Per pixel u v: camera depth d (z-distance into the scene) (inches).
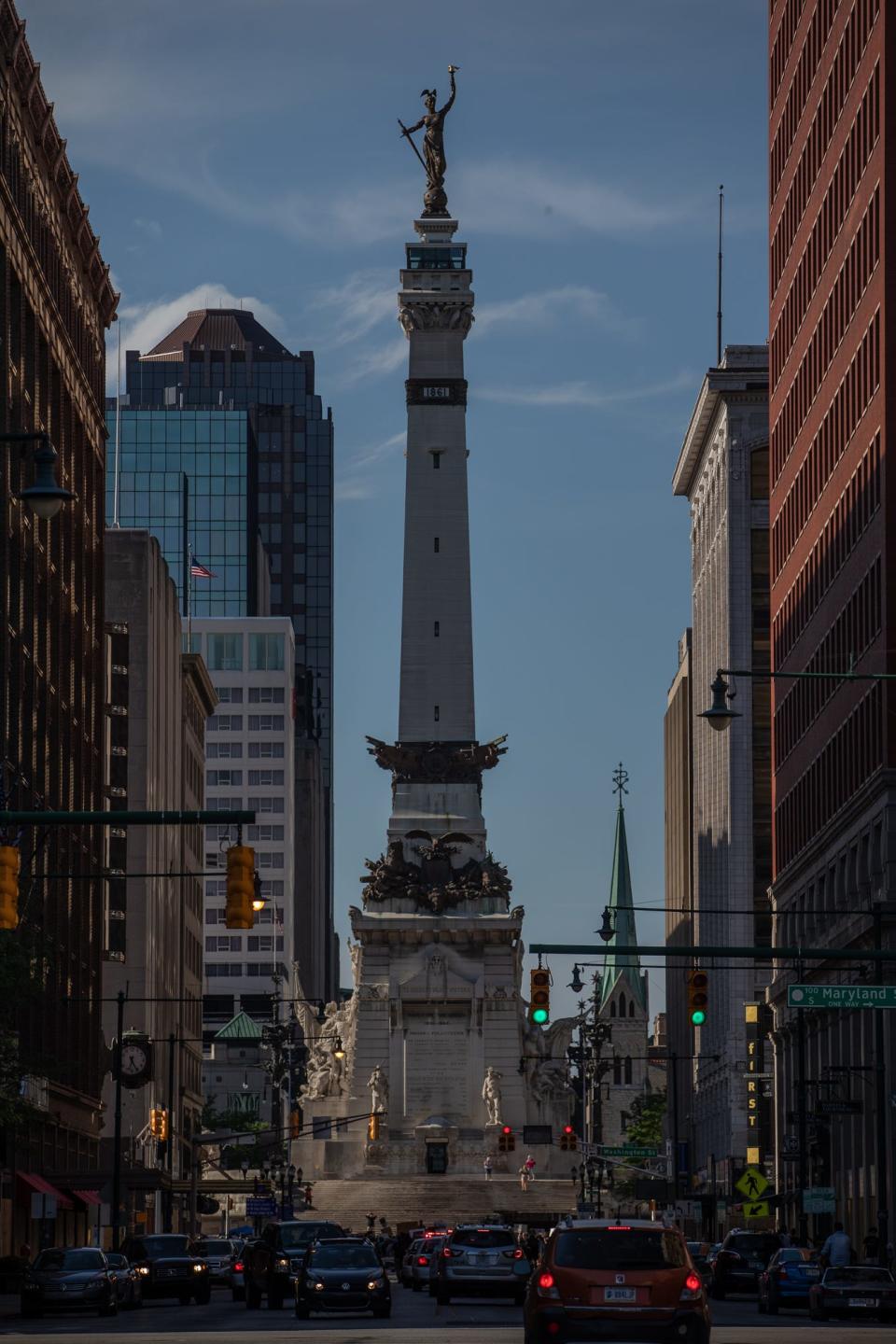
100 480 7760.8
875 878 5467.5
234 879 2598.4
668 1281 2068.2
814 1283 3521.2
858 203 5753.0
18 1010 5044.3
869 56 5585.6
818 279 6491.1
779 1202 6117.1
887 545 5315.0
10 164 5880.9
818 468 6486.2
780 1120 6958.7
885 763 5319.9
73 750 7007.9
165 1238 4859.7
